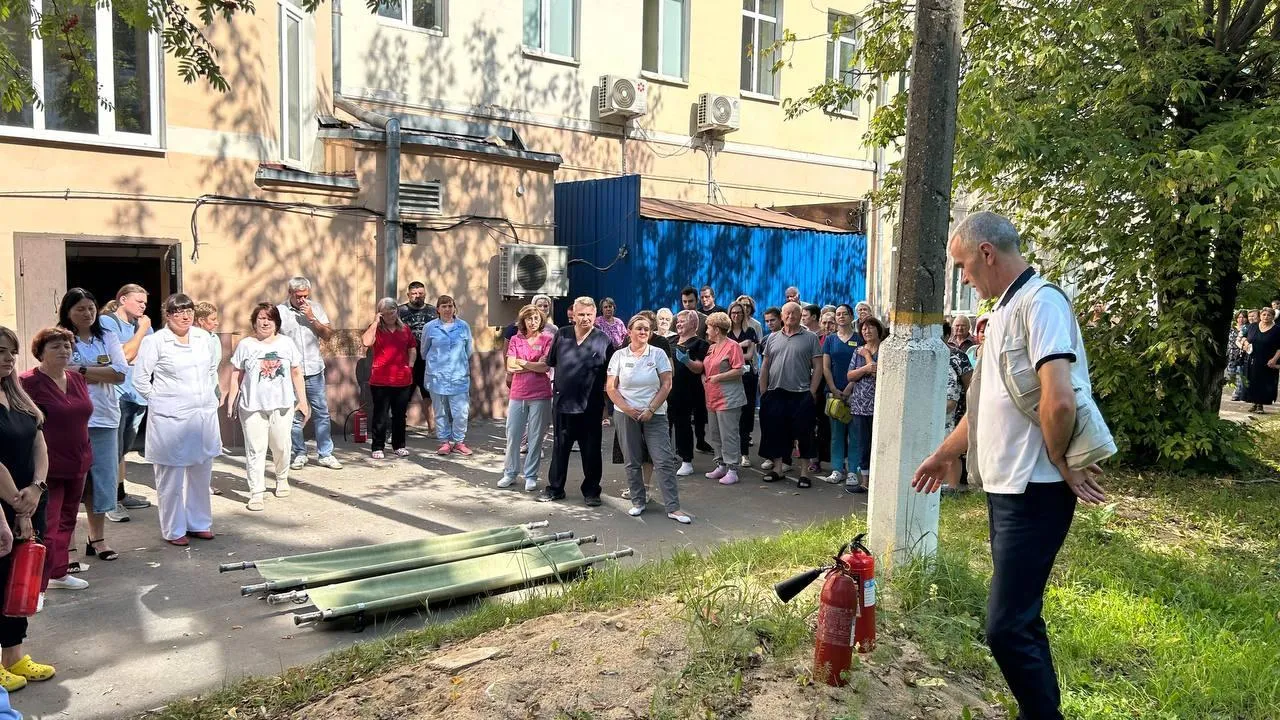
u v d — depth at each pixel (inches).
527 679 156.6
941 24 201.8
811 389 355.9
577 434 319.6
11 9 216.8
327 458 372.8
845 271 629.6
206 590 225.8
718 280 550.3
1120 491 331.3
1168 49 335.9
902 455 205.6
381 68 488.4
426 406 468.4
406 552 243.6
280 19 413.7
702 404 425.7
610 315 441.1
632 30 594.2
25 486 173.8
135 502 302.2
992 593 132.2
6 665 172.6
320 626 203.3
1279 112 314.5
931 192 204.2
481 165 477.1
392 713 151.0
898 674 160.4
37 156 336.5
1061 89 342.3
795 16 683.4
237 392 305.7
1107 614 196.9
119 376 245.3
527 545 251.0
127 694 169.2
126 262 478.3
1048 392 122.3
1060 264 375.2
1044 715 128.3
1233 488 337.4
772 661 162.2
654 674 157.3
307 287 373.7
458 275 473.1
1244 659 177.8
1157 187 315.6
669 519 303.6
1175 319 344.8
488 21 526.9
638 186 502.0
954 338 358.9
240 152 388.2
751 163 669.3
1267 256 384.8
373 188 441.1
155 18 208.2
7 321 333.1
